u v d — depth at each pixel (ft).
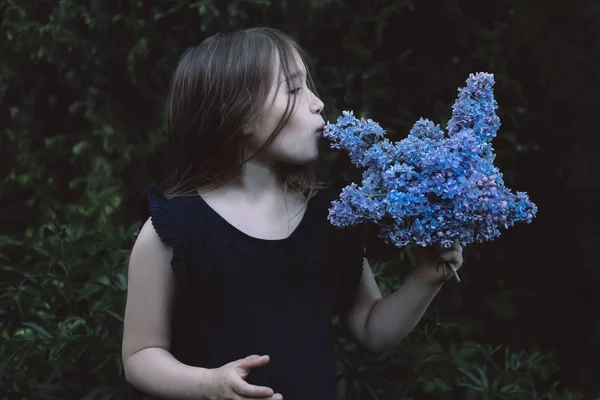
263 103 4.58
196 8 8.34
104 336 6.49
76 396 6.64
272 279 4.57
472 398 6.77
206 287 4.51
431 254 4.63
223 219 4.60
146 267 4.57
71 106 8.95
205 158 4.78
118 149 8.88
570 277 9.31
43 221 9.20
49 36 8.62
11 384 6.72
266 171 4.75
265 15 8.30
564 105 9.26
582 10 9.16
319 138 4.72
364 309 5.14
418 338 7.00
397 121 8.56
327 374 4.66
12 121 9.34
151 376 4.41
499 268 9.05
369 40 8.60
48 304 6.93
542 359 7.98
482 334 8.58
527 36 9.13
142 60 8.54
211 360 4.50
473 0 8.81
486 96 4.46
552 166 9.31
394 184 4.16
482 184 4.10
